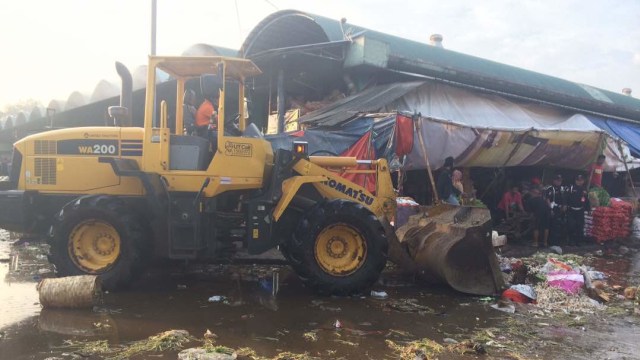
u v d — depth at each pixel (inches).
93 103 673.0
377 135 414.9
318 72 642.2
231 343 182.9
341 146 419.8
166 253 251.3
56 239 243.4
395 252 281.7
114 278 241.8
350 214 249.9
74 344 177.5
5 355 166.6
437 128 429.4
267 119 715.4
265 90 698.8
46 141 270.1
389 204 298.2
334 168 298.8
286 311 224.2
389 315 223.5
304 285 271.0
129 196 263.7
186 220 248.4
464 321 219.1
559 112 716.0
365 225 251.6
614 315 236.2
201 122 270.4
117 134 265.7
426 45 706.2
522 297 251.3
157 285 261.9
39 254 334.0
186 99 282.7
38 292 225.3
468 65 701.9
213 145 262.4
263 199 258.5
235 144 256.2
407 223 309.6
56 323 199.2
